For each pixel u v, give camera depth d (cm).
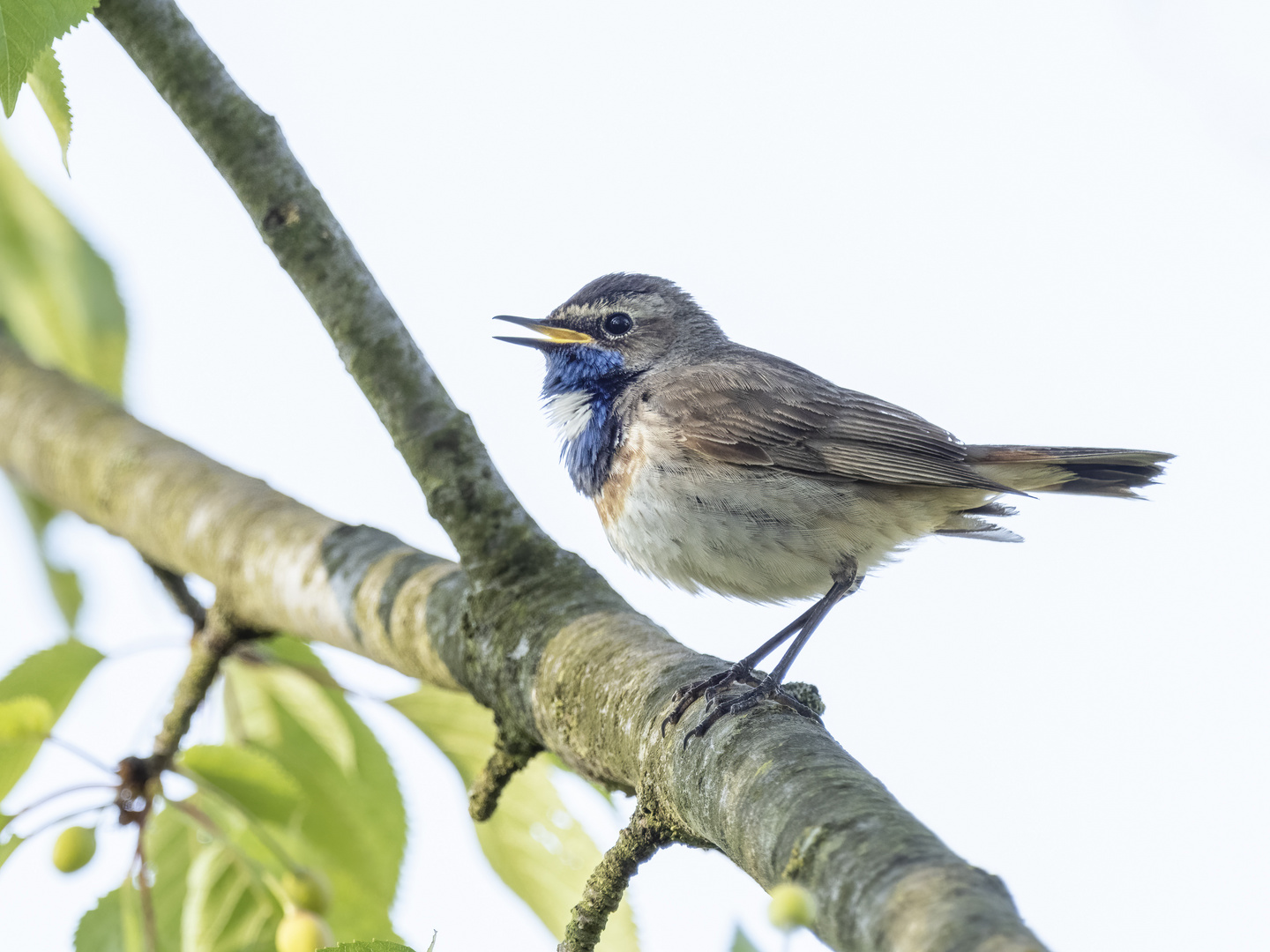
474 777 1034
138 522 1177
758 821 679
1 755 919
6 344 1348
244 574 1102
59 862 898
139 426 1257
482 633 963
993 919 531
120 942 927
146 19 970
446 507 976
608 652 897
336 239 1005
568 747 896
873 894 580
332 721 1081
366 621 1044
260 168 991
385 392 1000
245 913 946
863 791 662
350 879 1034
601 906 809
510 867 1014
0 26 764
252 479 1188
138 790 952
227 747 961
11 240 1319
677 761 775
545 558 977
